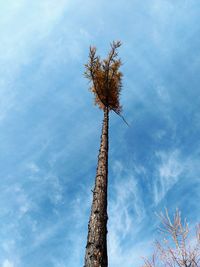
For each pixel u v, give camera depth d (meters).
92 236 4.14
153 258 4.35
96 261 3.71
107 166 5.92
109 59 8.66
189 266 4.05
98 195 4.98
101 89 8.61
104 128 7.34
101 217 4.50
